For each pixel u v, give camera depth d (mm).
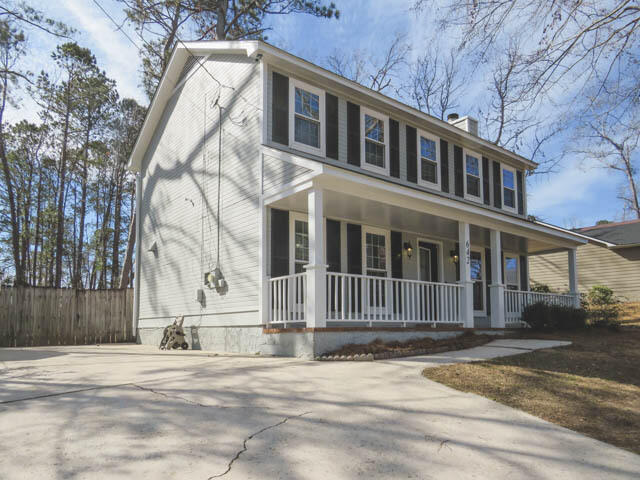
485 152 15109
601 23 7086
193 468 2979
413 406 4547
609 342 9047
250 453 3254
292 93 10086
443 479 2992
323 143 10438
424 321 9578
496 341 9562
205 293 10961
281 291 9156
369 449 3430
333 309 10273
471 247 14711
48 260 28578
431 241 13344
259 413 4152
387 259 11852
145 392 4852
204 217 11320
